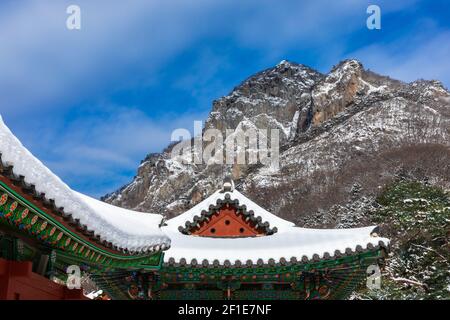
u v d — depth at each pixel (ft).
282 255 56.80
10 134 23.54
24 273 27.94
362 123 622.54
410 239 139.85
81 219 29.30
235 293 60.64
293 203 485.56
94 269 38.63
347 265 55.72
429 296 108.06
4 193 23.04
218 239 60.44
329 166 538.47
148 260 41.68
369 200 260.62
